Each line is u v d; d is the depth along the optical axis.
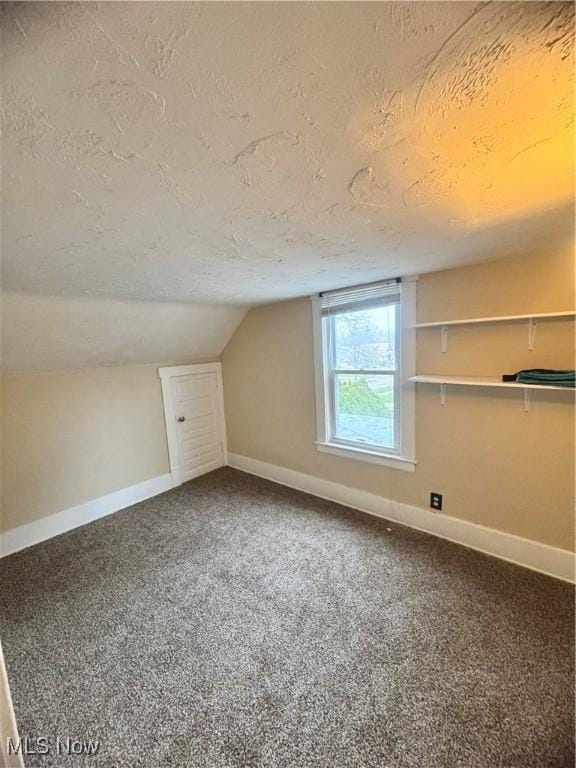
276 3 0.47
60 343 2.71
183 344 3.63
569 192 1.15
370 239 1.58
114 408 3.31
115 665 1.68
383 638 1.76
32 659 1.73
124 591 2.20
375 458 2.93
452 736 1.31
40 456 2.87
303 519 2.99
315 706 1.45
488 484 2.35
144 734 1.37
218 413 4.27
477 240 1.68
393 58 0.59
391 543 2.56
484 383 2.08
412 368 2.58
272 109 0.69
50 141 0.76
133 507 3.37
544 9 0.50
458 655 1.64
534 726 1.33
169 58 0.56
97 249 1.51
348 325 2.99
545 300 2.00
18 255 1.51
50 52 0.53
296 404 3.49
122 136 0.75
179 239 1.45
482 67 0.61
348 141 0.82
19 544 2.75
